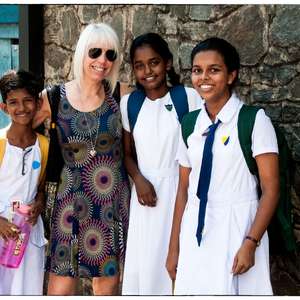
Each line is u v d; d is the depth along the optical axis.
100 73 3.41
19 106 3.45
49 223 3.61
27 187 3.55
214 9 4.01
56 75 5.27
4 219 3.51
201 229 2.98
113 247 3.48
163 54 3.46
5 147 3.51
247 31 3.82
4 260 3.55
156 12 4.38
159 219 3.48
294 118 3.61
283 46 3.64
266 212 2.87
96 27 3.42
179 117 3.48
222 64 2.95
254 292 2.96
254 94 3.81
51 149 3.50
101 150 3.46
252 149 2.91
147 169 3.50
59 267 3.48
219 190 2.97
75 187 3.46
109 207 3.46
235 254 2.92
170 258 3.21
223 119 2.95
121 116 3.53
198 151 3.01
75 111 3.44
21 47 5.32
